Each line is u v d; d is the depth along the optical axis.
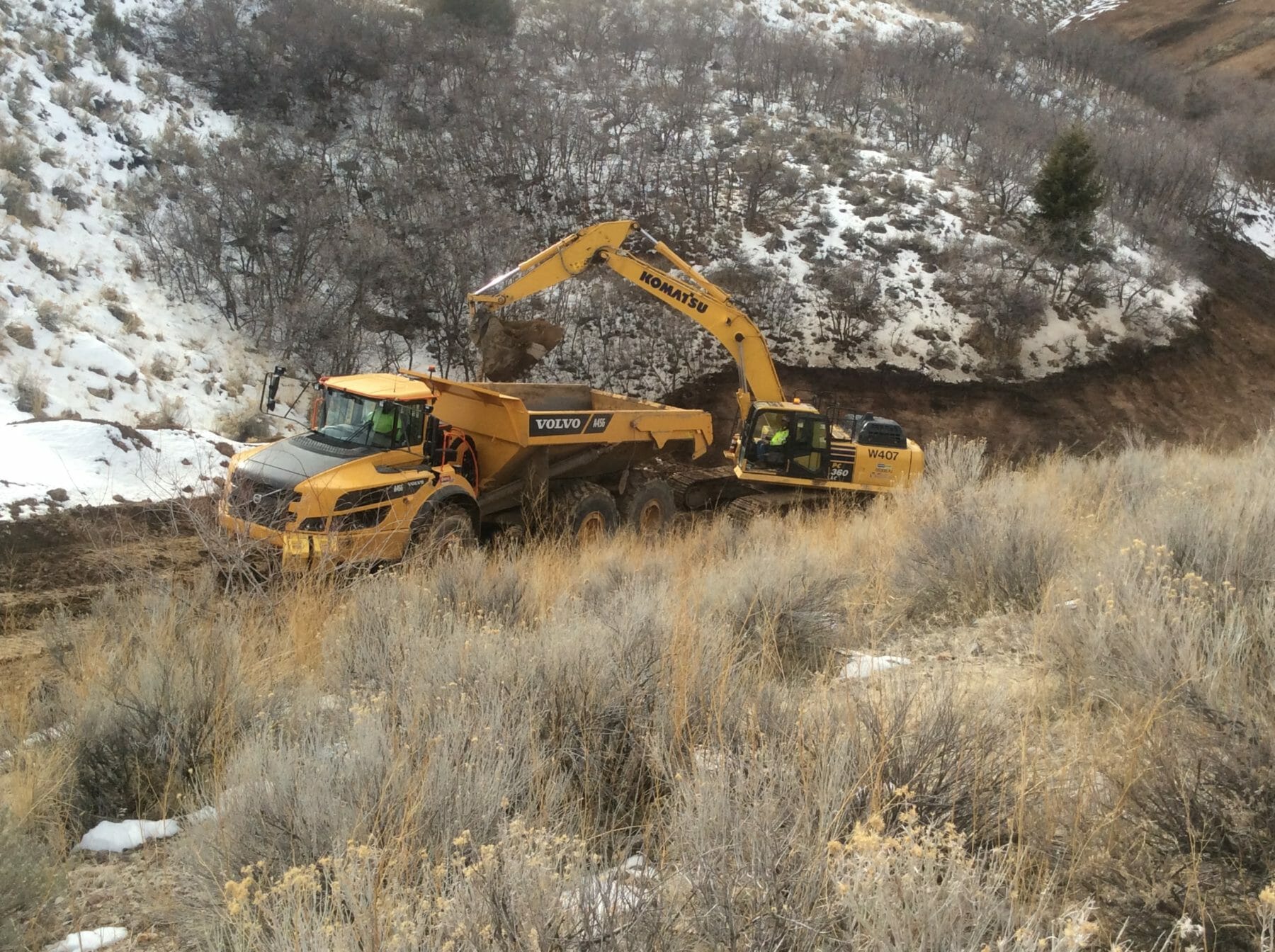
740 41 44.47
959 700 3.72
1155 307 35.03
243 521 8.45
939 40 52.50
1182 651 3.59
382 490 9.36
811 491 15.45
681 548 10.18
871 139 41.47
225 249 24.80
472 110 32.97
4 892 3.11
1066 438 28.59
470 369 25.39
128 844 3.93
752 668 4.92
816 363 28.64
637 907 2.45
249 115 31.88
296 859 3.09
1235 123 51.88
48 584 9.40
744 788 2.79
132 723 4.49
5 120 25.16
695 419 14.08
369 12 37.34
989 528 6.56
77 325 19.58
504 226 27.91
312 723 4.27
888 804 2.94
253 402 20.81
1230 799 2.79
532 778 3.41
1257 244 45.34
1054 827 2.98
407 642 5.16
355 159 30.31
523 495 11.80
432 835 3.02
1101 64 57.75
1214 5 72.56
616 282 28.22
